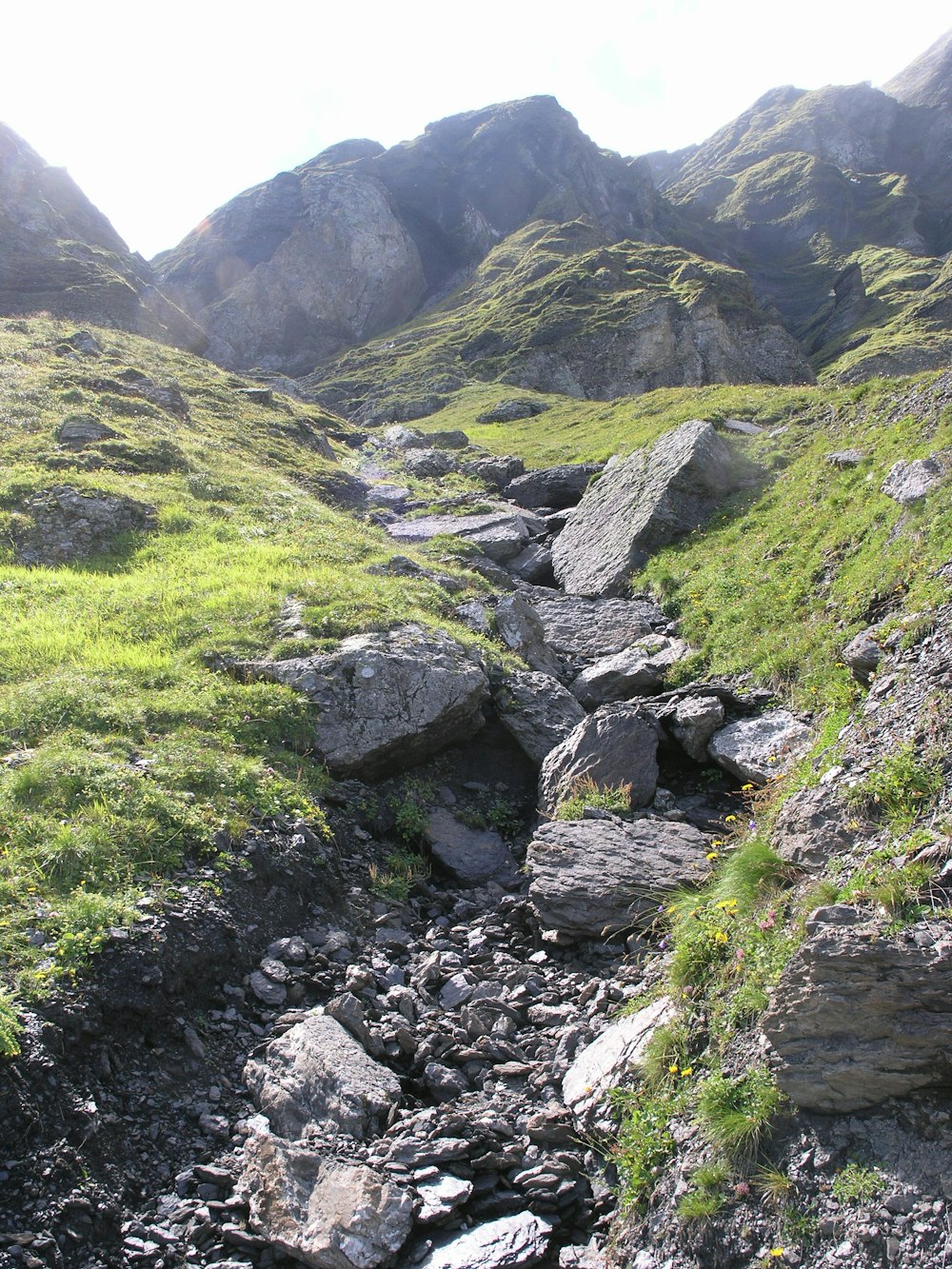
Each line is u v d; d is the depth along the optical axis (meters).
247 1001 7.62
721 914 7.41
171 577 15.95
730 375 88.00
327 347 137.50
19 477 19.77
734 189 192.38
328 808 10.50
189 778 9.58
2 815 8.35
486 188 163.00
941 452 13.88
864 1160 5.21
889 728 7.91
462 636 14.20
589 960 8.60
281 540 18.83
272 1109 6.56
